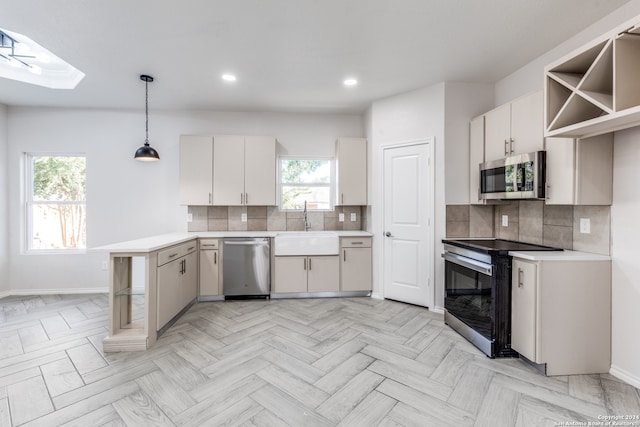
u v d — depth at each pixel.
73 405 1.69
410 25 2.14
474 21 2.10
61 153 3.90
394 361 2.17
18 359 2.20
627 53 1.52
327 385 1.88
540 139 2.22
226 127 4.09
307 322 2.89
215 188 3.79
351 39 2.32
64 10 1.94
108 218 3.95
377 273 3.67
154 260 2.49
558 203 2.08
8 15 1.98
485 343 2.29
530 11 1.98
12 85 3.16
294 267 3.62
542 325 1.98
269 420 1.58
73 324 2.85
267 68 2.80
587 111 1.84
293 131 4.17
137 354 2.28
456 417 1.59
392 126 3.51
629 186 1.90
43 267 3.84
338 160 3.88
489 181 2.73
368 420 1.57
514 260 2.20
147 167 4.00
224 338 2.55
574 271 2.01
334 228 4.23
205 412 1.63
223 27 2.15
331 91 3.37
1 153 3.71
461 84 3.12
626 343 1.93
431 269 3.20
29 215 3.89
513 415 1.61
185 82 3.11
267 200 3.85
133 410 1.65
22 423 1.55
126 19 2.05
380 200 3.63
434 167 3.18
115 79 3.03
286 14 2.01
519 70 2.82
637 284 1.87
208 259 3.53
